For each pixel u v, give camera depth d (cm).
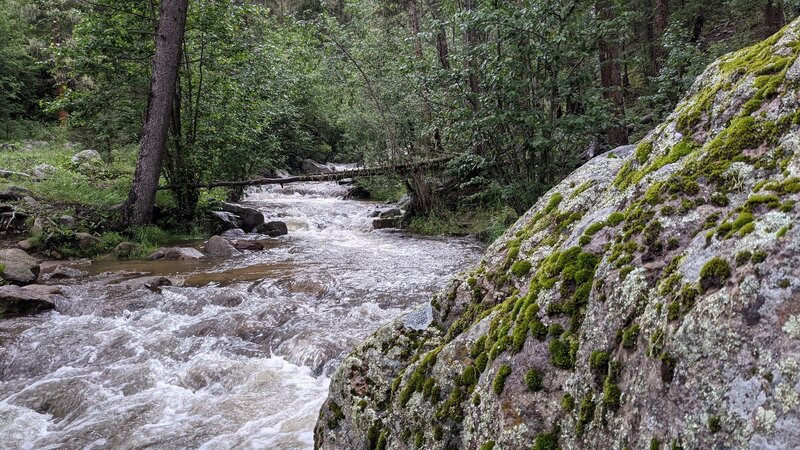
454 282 272
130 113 1240
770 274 113
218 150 1340
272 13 3372
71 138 2253
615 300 156
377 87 1608
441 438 198
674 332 127
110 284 764
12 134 2306
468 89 970
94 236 1031
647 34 1816
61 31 2391
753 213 133
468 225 1315
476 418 184
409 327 269
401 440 217
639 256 159
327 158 3048
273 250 1073
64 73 1983
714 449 108
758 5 1457
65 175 1314
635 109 1355
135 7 1180
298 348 515
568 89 899
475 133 973
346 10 1812
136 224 1109
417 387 224
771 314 109
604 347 153
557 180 982
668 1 1638
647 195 178
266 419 405
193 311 647
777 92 170
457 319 254
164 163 1255
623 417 136
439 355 224
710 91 212
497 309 221
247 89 1352
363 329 560
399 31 1670
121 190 1266
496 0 927
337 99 2238
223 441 377
